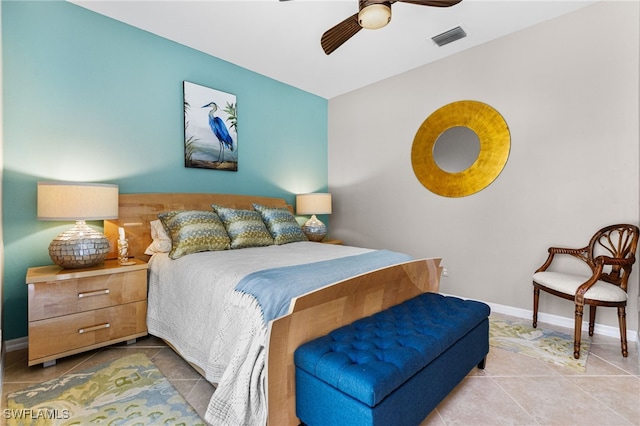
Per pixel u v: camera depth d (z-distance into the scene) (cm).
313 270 174
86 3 242
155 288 232
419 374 133
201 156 319
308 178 437
